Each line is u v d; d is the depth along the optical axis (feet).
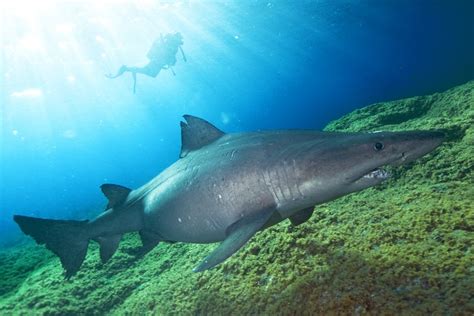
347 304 9.56
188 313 14.03
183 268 18.54
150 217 16.66
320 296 10.46
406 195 14.39
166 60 60.80
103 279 23.17
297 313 10.66
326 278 10.96
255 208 12.66
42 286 23.58
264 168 12.53
